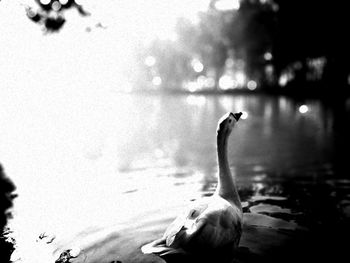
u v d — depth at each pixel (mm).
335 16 51875
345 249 4402
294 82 65000
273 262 4055
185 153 12633
